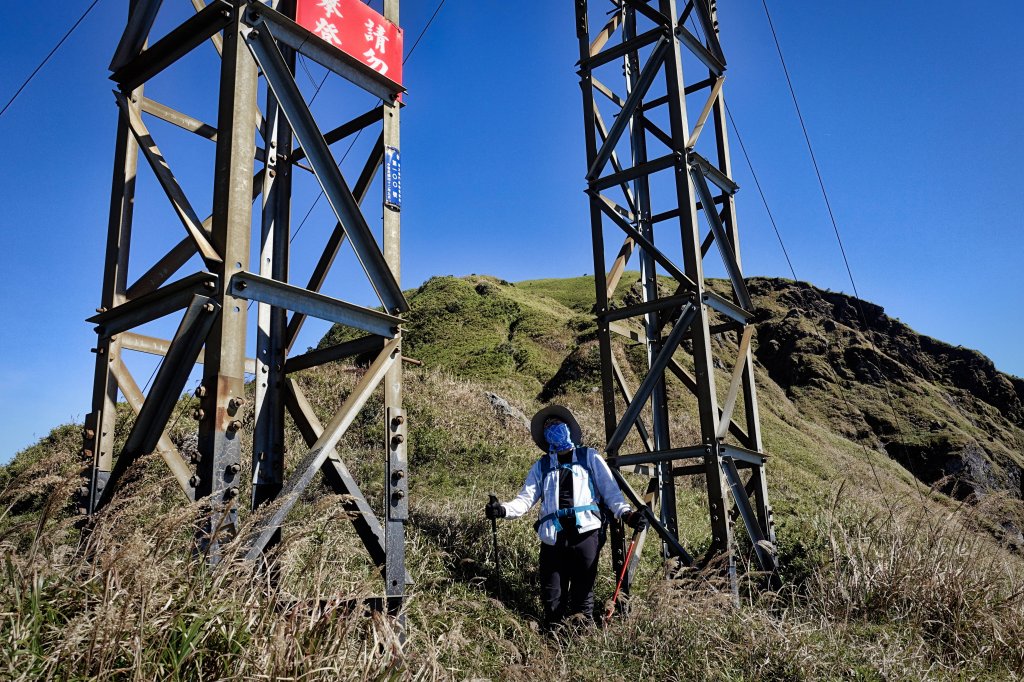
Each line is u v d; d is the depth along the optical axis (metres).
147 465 3.74
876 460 34.09
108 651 2.44
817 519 7.51
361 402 4.30
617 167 7.83
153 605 2.64
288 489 3.81
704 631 4.40
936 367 66.81
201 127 4.93
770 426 26.84
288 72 4.22
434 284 44.06
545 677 4.03
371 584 3.71
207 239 3.87
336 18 4.62
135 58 4.46
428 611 4.58
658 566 7.07
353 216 4.51
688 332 7.98
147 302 4.07
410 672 3.20
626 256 7.50
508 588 5.96
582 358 25.31
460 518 7.12
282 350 4.84
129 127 4.58
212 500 3.44
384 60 4.92
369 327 4.54
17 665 2.34
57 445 9.82
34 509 6.56
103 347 4.38
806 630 4.38
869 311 71.00
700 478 12.10
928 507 6.40
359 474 8.84
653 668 4.19
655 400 7.51
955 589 5.16
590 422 16.64
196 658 2.62
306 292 4.07
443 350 33.41
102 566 2.75
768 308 67.31
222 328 3.65
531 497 5.68
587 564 5.34
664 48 7.23
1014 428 59.03
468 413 13.28
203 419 3.60
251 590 3.07
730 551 5.68
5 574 2.89
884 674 4.05
